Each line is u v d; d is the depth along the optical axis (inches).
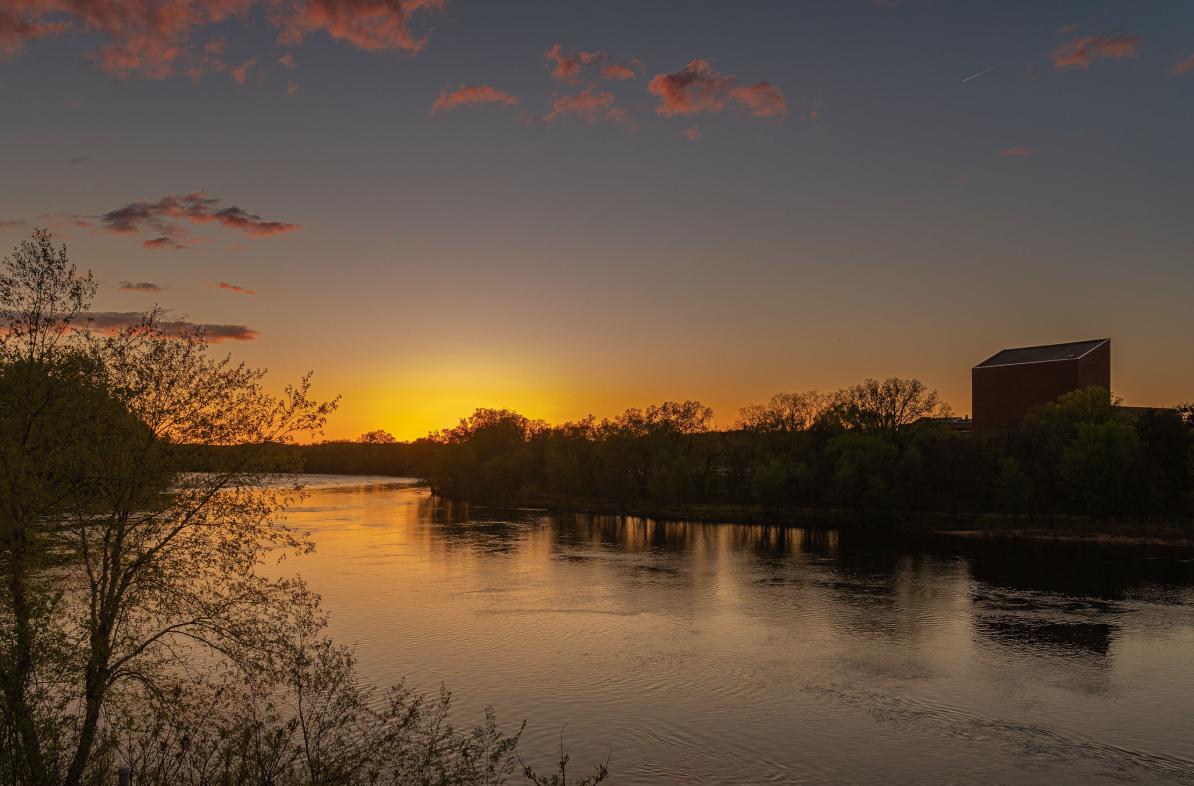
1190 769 1172.5
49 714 788.0
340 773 839.1
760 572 2805.1
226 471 881.5
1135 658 1700.3
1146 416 4274.1
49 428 799.1
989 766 1184.2
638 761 1202.0
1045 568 2876.5
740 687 1517.0
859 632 1924.2
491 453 7637.8
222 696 966.4
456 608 2165.4
